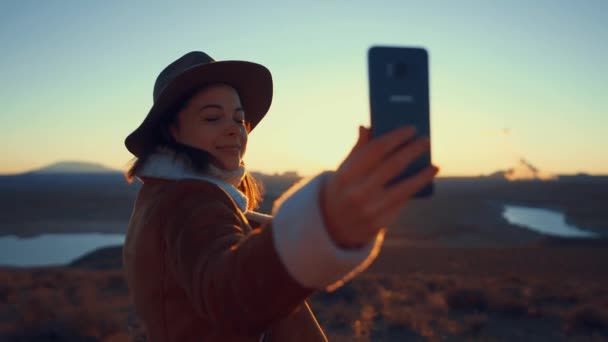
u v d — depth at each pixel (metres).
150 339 1.61
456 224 90.12
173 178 1.67
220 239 1.18
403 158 0.67
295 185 0.94
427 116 0.93
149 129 1.78
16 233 103.31
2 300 13.72
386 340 10.18
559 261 35.84
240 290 0.94
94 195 192.00
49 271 23.27
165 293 1.46
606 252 42.03
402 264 33.66
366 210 0.71
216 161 1.75
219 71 1.79
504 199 178.62
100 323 9.73
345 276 0.87
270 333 1.63
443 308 12.90
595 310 11.52
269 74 2.07
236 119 1.82
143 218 1.55
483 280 20.11
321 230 0.79
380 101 0.91
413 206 122.31
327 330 10.84
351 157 0.74
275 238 0.87
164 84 2.03
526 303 13.19
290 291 0.88
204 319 1.45
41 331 9.18
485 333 10.87
